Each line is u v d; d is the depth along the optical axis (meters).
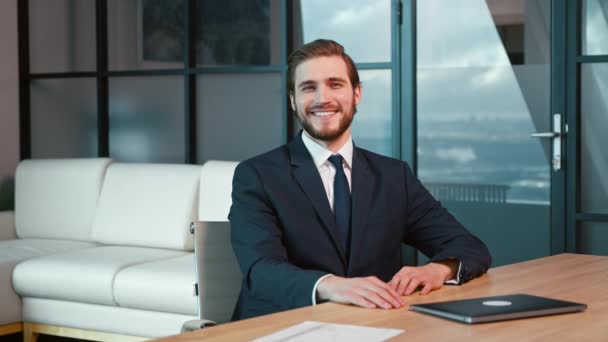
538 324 1.40
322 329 1.37
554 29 4.40
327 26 4.97
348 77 2.03
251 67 5.15
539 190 4.47
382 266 2.05
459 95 4.66
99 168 4.86
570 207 4.39
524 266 2.10
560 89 4.40
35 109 5.84
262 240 1.92
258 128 5.18
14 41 5.74
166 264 4.02
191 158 5.35
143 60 5.49
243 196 2.02
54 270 4.10
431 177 4.74
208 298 2.25
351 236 2.01
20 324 4.27
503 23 4.54
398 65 4.76
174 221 4.45
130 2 5.51
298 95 2.03
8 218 5.07
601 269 2.04
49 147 5.84
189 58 5.33
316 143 2.06
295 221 1.99
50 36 5.76
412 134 4.74
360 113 4.89
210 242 2.28
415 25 4.75
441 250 2.10
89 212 4.84
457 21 4.65
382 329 1.37
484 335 1.32
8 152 5.68
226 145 5.28
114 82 5.59
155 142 5.49
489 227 4.61
